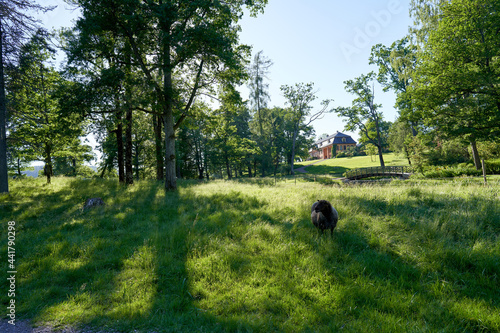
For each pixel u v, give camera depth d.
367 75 38.81
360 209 8.07
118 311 3.48
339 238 5.81
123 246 5.88
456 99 16.92
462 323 3.06
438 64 16.94
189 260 4.88
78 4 13.08
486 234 5.58
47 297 3.98
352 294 3.65
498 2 14.66
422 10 23.78
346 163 63.09
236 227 6.79
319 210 5.63
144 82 12.32
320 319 3.22
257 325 3.06
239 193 12.68
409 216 7.15
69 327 3.25
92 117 13.84
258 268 4.58
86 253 5.49
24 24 12.34
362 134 43.47
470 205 7.45
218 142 40.34
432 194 9.14
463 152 29.41
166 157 14.42
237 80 15.35
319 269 4.39
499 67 15.23
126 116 17.17
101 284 4.29
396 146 42.88
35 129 14.59
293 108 46.03
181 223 7.32
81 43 12.77
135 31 12.87
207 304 3.62
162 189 14.83
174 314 3.44
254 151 43.44
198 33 11.80
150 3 11.77
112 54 13.70
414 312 3.36
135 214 9.05
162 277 4.41
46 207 10.41
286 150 57.28
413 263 4.64
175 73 16.27
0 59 12.52
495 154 24.88
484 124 15.16
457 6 16.17
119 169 18.41
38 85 14.19
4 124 13.03
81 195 12.73
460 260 4.49
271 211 8.46
